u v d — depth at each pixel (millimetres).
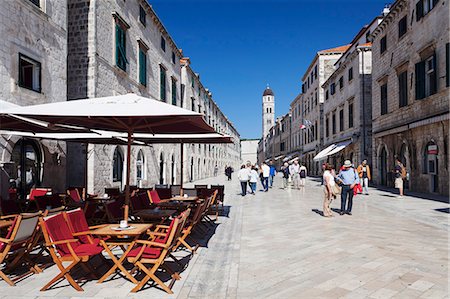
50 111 5484
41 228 5168
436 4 16344
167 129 8539
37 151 11773
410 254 6652
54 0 12305
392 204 14227
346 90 30625
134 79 19375
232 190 24312
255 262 6266
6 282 5238
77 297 4637
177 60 29672
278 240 8023
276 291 4848
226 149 75688
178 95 29875
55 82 12312
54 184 12453
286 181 28500
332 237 8219
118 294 4758
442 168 16000
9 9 10023
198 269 5914
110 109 5621
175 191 14242
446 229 9156
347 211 12086
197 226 9109
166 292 4840
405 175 16703
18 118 6820
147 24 21672
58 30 12531
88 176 14773
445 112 15102
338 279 5281
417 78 17828
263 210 13367
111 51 16625
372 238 8078
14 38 10242
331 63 39781
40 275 5570
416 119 18281
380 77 22906
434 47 16484
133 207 9055
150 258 5062
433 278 5297
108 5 16281
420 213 11688
